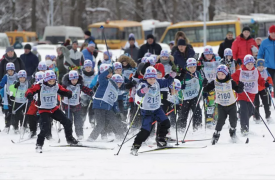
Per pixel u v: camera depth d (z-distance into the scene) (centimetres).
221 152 1758
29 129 2653
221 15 8800
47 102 2012
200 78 2458
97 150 1941
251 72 2303
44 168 1523
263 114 3088
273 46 3341
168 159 1634
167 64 2542
